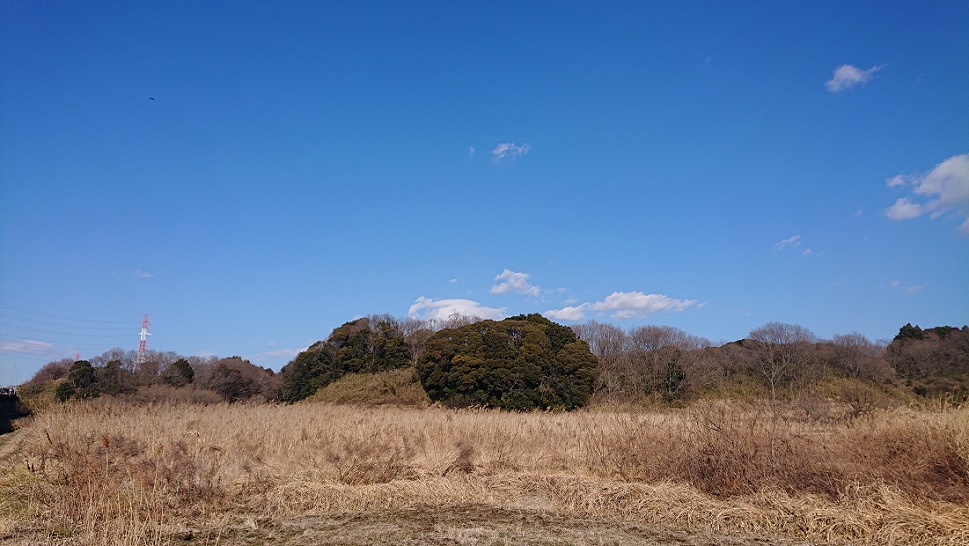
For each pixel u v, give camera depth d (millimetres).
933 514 7719
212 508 9125
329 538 7801
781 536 7871
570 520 8742
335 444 13336
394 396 41719
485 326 40188
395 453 12359
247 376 55719
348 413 20578
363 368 48844
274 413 19625
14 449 16094
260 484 10453
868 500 8375
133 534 7344
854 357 35312
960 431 9617
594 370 39500
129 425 15422
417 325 61844
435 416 19141
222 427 15406
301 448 13430
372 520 8711
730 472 9820
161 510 8594
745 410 11680
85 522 7715
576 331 52812
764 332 40969
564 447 14078
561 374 38562
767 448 10055
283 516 8984
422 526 8383
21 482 10797
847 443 10227
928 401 12742
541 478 11172
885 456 9734
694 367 38625
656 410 18453
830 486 9086
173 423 16188
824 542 7586
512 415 20578
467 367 37688
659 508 8961
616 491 9711
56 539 7316
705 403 12602
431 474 11672
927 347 32594
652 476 10961
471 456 12602
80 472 9328
